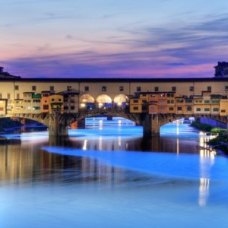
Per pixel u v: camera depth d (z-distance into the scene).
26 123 182.88
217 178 58.34
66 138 124.50
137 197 46.88
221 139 102.88
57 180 56.41
